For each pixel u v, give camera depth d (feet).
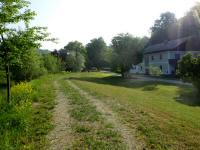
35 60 119.14
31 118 43.21
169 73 205.67
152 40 296.30
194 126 36.81
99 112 45.93
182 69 94.22
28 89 73.05
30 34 48.21
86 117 42.32
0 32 42.47
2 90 78.18
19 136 33.24
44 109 51.29
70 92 78.59
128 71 204.33
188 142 29.84
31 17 44.80
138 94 81.71
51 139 32.09
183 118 42.01
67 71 274.98
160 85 128.47
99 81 160.35
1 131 34.22
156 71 189.47
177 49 205.26
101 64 387.55
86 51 408.67
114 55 202.28
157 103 60.64
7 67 49.98
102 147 28.63
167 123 37.99
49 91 83.10
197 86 89.51
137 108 49.65
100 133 33.45
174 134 32.65
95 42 408.26
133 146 28.84
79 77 188.55
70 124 38.60
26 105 50.11
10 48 46.42
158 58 222.89
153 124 37.29
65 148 28.91
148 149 27.89
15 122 37.19
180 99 79.71
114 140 30.76
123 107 50.65
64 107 52.65
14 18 42.96
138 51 202.90
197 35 217.97
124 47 202.08
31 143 30.89
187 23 261.65
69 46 404.57
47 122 40.19
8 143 29.81
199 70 89.56
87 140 30.96
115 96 68.90
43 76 147.64
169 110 50.01
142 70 251.80
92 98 64.08
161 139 30.83
